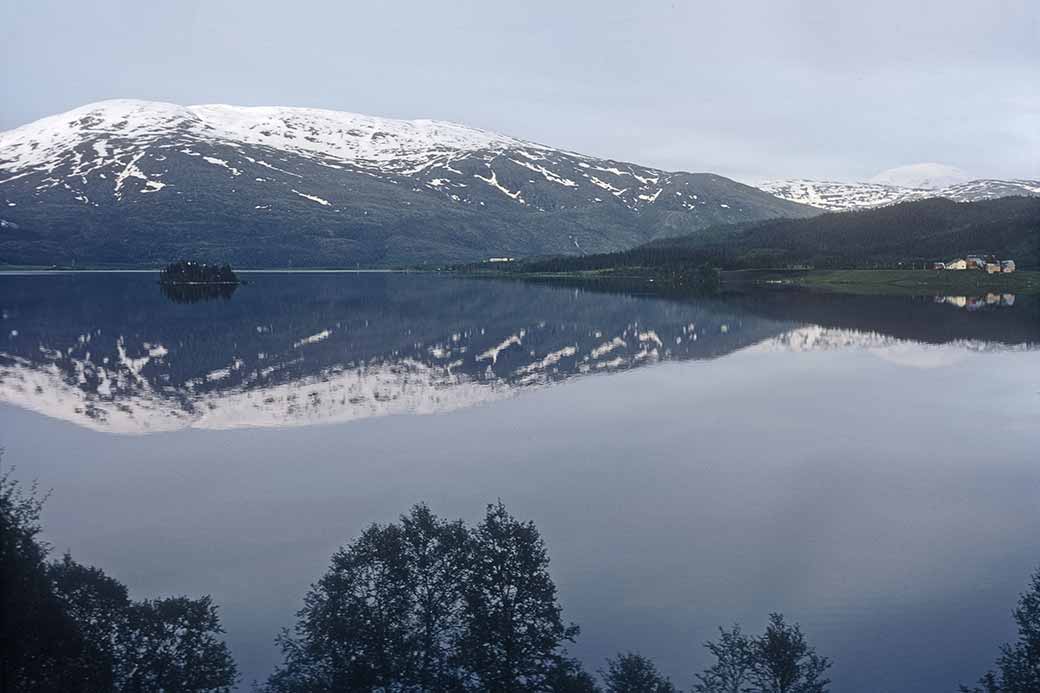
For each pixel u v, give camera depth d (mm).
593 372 77312
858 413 58531
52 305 152125
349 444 48781
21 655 21125
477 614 25469
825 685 21969
